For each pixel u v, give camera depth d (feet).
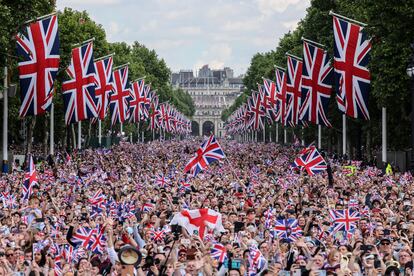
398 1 249.14
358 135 367.45
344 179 221.87
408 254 95.09
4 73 266.57
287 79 324.80
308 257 98.89
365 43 249.14
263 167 301.84
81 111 289.94
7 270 93.61
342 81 250.78
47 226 126.52
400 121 297.12
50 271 100.17
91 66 290.76
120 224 129.80
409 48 249.34
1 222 133.28
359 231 121.29
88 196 178.19
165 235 122.21
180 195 177.68
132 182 228.63
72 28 388.57
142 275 89.20
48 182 217.56
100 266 102.42
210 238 109.29
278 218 133.90
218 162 337.93
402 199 160.56
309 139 491.31
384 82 257.34
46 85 242.99
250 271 98.17
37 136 447.42
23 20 245.24
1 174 273.75
